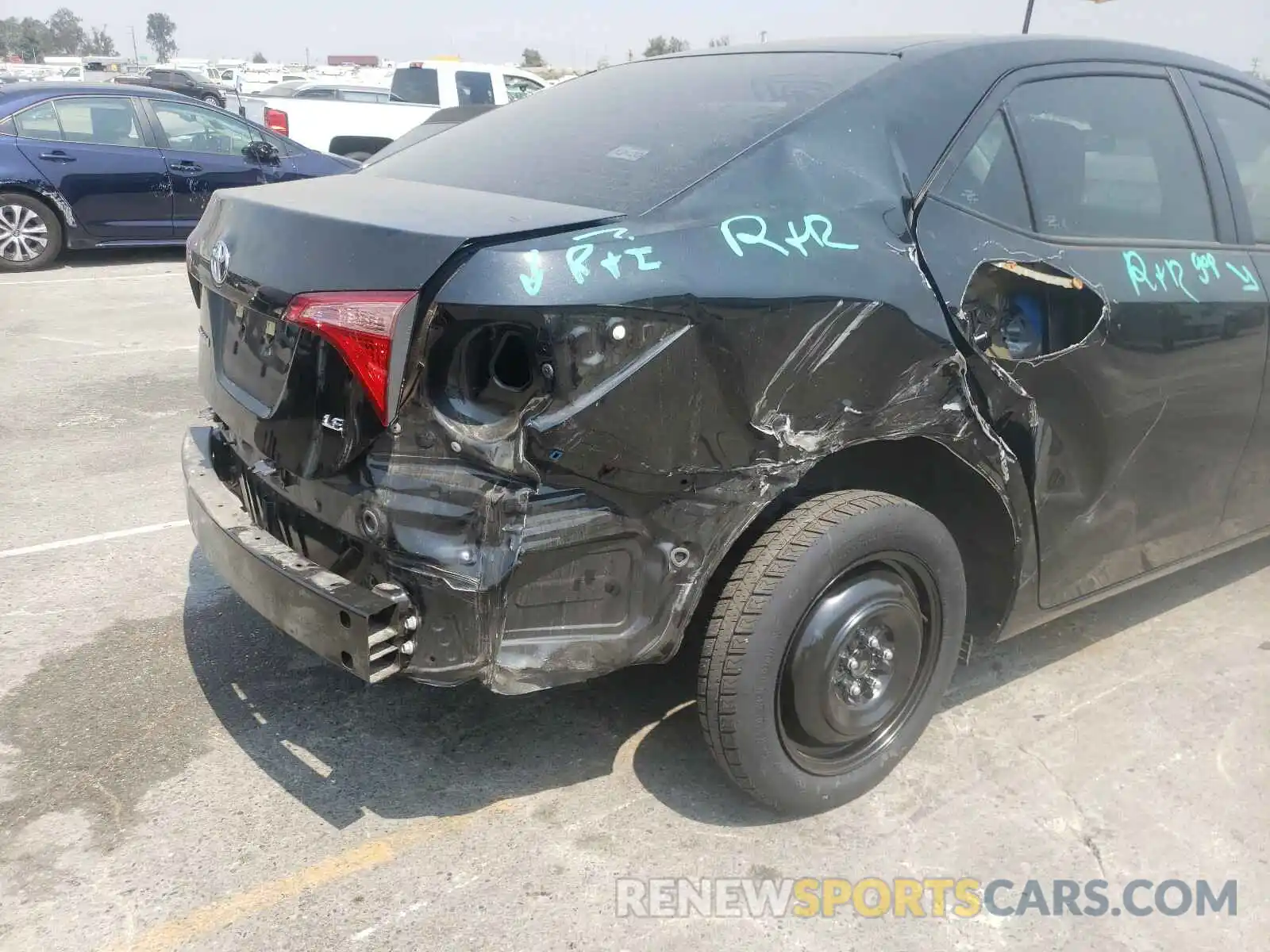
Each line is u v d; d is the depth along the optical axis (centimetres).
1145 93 319
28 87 1031
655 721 312
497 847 259
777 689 251
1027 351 268
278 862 253
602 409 212
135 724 306
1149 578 338
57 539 430
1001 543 286
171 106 1080
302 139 1512
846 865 256
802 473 240
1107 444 294
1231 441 335
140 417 592
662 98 294
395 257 212
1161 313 296
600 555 225
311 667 339
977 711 321
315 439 229
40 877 247
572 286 208
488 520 212
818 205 243
